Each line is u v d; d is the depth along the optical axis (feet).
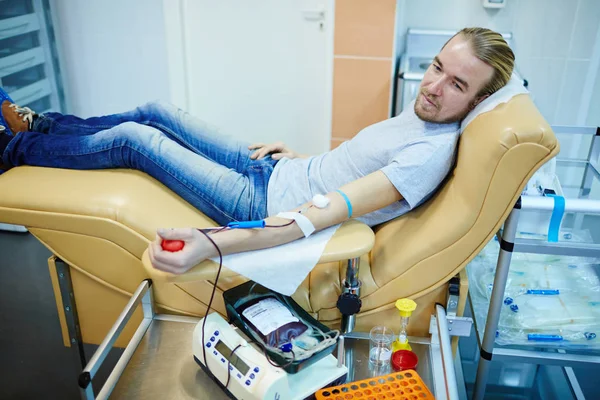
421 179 4.75
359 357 4.76
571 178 6.53
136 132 5.29
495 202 4.49
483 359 5.15
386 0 7.76
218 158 5.96
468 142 4.71
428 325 5.13
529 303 5.29
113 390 4.40
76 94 9.87
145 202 5.06
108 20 9.17
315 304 4.99
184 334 4.95
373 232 5.16
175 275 4.14
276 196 5.41
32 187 5.10
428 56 8.47
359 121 8.70
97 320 5.56
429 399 4.16
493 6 8.28
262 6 8.63
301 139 9.55
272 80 9.14
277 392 3.94
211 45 9.03
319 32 8.66
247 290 4.70
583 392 6.17
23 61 8.49
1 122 5.86
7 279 7.95
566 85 8.71
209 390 4.39
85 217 4.88
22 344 6.72
